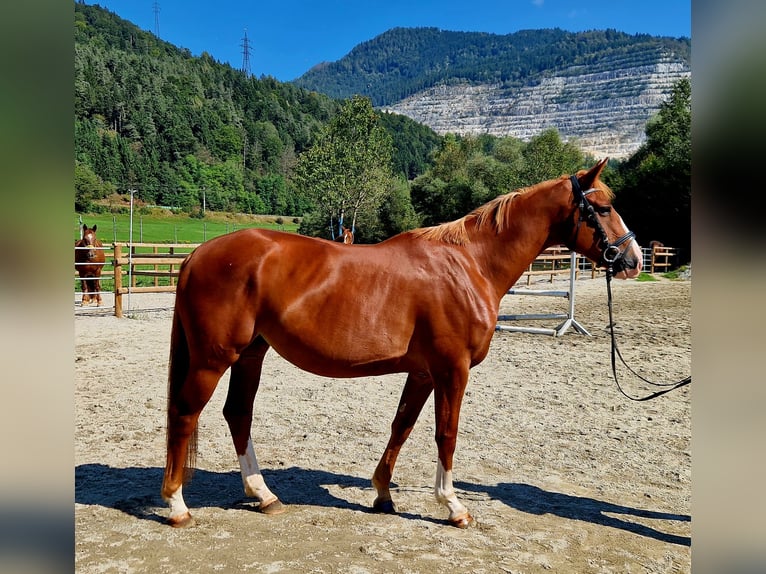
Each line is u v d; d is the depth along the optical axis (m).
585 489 4.04
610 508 3.73
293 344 3.17
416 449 4.78
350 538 3.19
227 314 3.08
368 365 3.25
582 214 3.55
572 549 3.15
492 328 3.37
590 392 6.60
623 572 2.93
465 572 2.86
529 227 3.54
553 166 46.81
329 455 4.59
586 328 11.09
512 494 3.91
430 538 3.22
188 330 3.15
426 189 47.06
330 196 38.50
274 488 3.89
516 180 46.31
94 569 2.75
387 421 5.49
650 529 3.43
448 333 3.25
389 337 3.21
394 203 42.94
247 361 3.50
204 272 3.11
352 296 3.16
